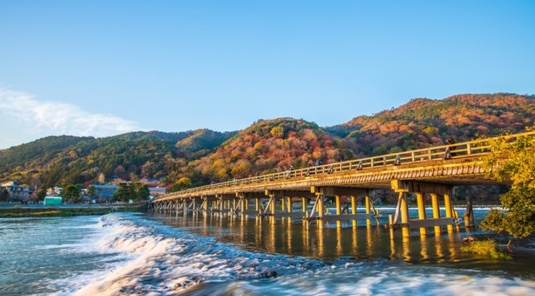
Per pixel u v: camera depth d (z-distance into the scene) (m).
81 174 166.50
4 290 13.55
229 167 141.88
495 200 82.00
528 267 12.30
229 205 68.00
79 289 13.14
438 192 24.70
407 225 20.62
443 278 10.81
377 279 11.06
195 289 10.84
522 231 13.41
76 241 29.61
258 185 38.31
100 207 90.06
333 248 18.84
